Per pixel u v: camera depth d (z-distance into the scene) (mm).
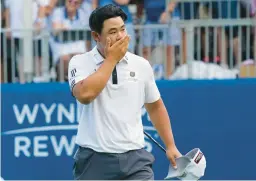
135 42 30625
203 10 31969
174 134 30547
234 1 31516
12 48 30891
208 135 30562
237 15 31516
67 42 31047
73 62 18078
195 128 30547
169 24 30594
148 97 18562
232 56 30688
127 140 17875
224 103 30422
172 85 30328
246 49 30594
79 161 18203
